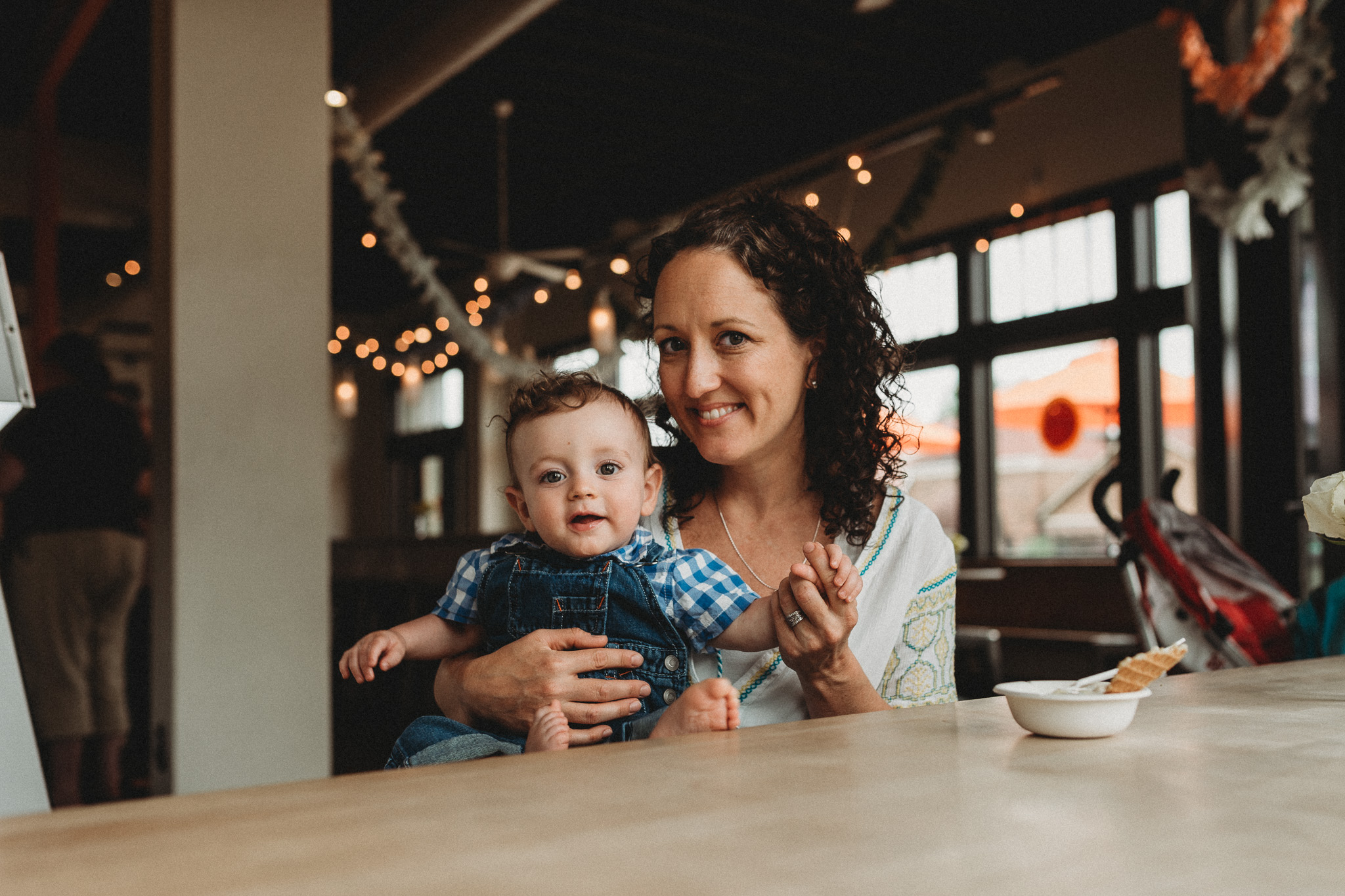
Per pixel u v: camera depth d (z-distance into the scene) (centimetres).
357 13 651
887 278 868
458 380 1387
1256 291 352
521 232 1036
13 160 940
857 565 123
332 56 692
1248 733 73
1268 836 46
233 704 322
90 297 1309
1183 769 60
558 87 707
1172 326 677
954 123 648
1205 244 379
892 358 131
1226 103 331
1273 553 347
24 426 379
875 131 769
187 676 316
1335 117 323
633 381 771
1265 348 350
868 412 126
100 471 389
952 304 820
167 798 53
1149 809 51
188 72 334
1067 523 742
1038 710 71
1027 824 48
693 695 102
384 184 600
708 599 123
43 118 775
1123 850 44
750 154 830
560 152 827
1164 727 75
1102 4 625
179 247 328
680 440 138
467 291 1284
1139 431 690
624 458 131
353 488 1566
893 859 43
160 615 329
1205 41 380
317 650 336
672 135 797
